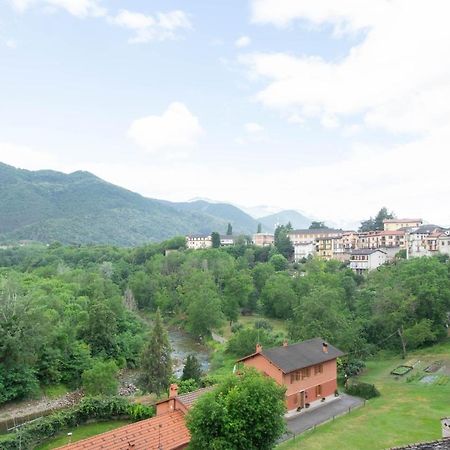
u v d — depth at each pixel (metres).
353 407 54.50
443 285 84.62
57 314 83.00
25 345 62.44
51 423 45.66
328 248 195.00
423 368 70.31
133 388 72.31
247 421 32.25
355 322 81.19
